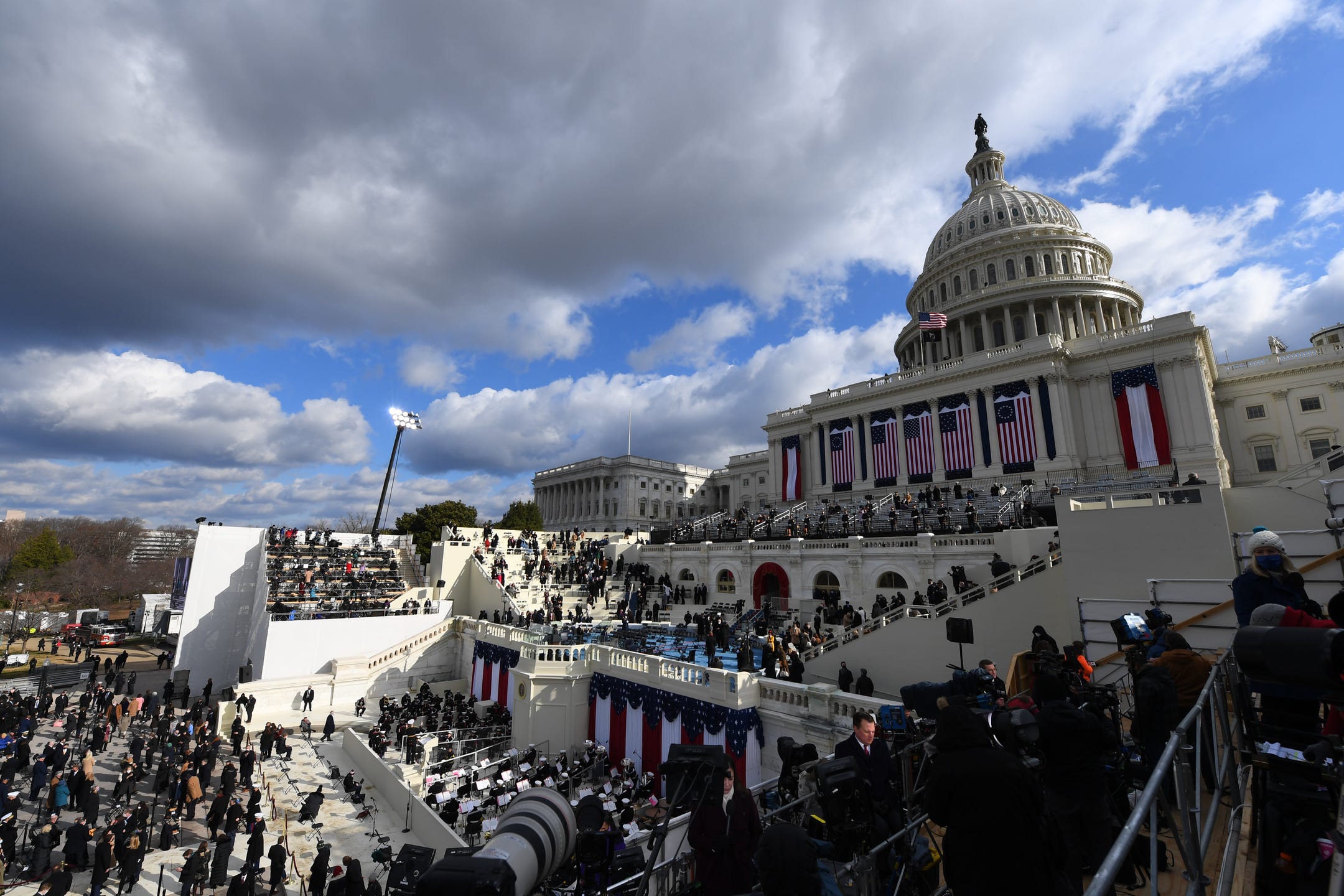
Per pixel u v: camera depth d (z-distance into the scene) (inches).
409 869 491.5
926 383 2332.7
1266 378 2255.2
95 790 840.9
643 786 890.1
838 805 232.5
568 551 2176.4
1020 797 161.5
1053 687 245.9
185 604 1705.2
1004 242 3112.7
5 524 4598.9
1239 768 284.4
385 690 1483.8
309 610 1561.3
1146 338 1995.6
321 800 875.4
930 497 1807.3
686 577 1910.7
